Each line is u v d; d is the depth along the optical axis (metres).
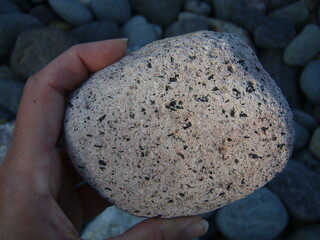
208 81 0.15
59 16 0.35
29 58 0.32
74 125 0.15
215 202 0.15
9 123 0.29
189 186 0.15
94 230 0.25
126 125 0.14
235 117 0.14
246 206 0.26
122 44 0.17
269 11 0.37
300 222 0.28
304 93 0.34
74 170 0.19
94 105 0.15
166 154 0.14
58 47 0.31
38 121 0.16
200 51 0.15
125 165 0.15
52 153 0.16
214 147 0.14
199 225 0.17
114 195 0.15
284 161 0.15
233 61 0.15
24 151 0.16
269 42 0.34
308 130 0.32
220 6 0.36
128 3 0.36
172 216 0.16
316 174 0.29
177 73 0.15
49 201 0.15
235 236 0.27
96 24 0.34
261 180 0.15
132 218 0.25
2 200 0.15
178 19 0.37
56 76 0.17
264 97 0.15
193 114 0.14
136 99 0.14
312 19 0.37
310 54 0.34
